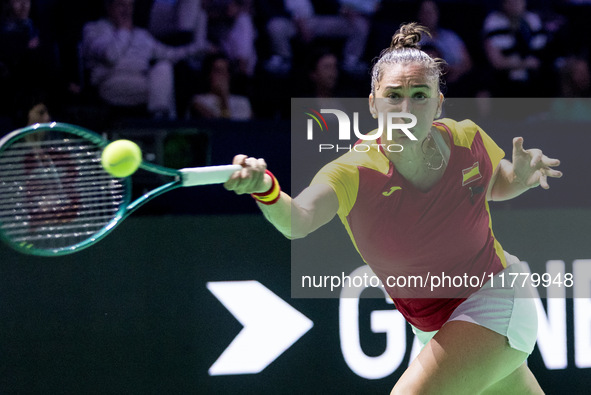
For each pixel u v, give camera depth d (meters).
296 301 14.28
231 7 19.64
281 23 19.94
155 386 13.72
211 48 19.44
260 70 19.52
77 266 13.55
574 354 14.84
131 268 13.74
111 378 13.57
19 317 13.24
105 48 18.17
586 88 21.34
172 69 18.75
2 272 13.20
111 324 13.62
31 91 14.35
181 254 13.94
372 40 20.72
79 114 14.02
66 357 13.41
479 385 8.69
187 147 14.20
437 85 9.06
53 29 17.95
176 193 14.39
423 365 8.59
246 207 14.84
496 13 21.38
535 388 9.77
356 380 14.35
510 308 9.05
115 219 8.66
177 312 13.87
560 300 14.87
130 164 7.86
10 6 17.38
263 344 14.13
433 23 20.91
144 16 18.92
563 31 21.89
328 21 20.30
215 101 18.53
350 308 14.40
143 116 18.53
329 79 19.53
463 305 9.16
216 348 13.98
